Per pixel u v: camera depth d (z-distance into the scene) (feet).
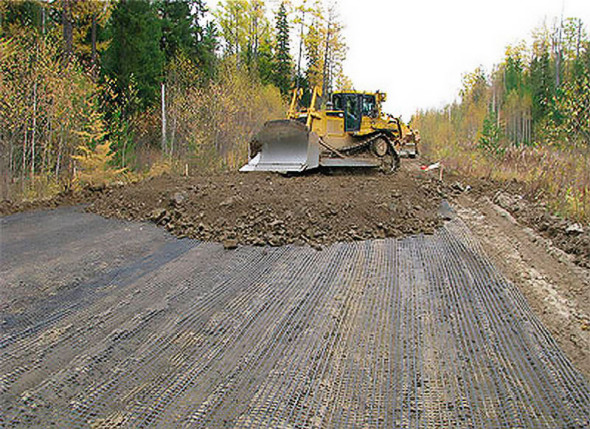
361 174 39.09
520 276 15.38
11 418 7.79
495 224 23.31
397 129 44.29
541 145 37.86
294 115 39.32
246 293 13.73
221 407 8.23
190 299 13.20
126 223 23.00
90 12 48.83
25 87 31.55
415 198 27.78
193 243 19.38
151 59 56.08
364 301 13.20
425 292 13.93
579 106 25.63
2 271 15.06
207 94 49.80
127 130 46.24
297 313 12.32
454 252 18.26
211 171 46.21
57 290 13.64
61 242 19.06
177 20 71.41
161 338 10.78
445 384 9.09
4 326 11.16
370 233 20.89
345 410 8.25
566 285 14.74
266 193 25.44
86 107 35.68
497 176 40.70
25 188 31.04
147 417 7.91
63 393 8.57
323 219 21.66
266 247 18.79
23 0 43.78
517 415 8.18
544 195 28.94
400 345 10.62
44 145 33.30
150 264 16.42
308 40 100.73
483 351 10.39
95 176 33.17
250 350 10.30
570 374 9.52
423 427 7.84
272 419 7.94
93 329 11.16
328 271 15.87
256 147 37.99
